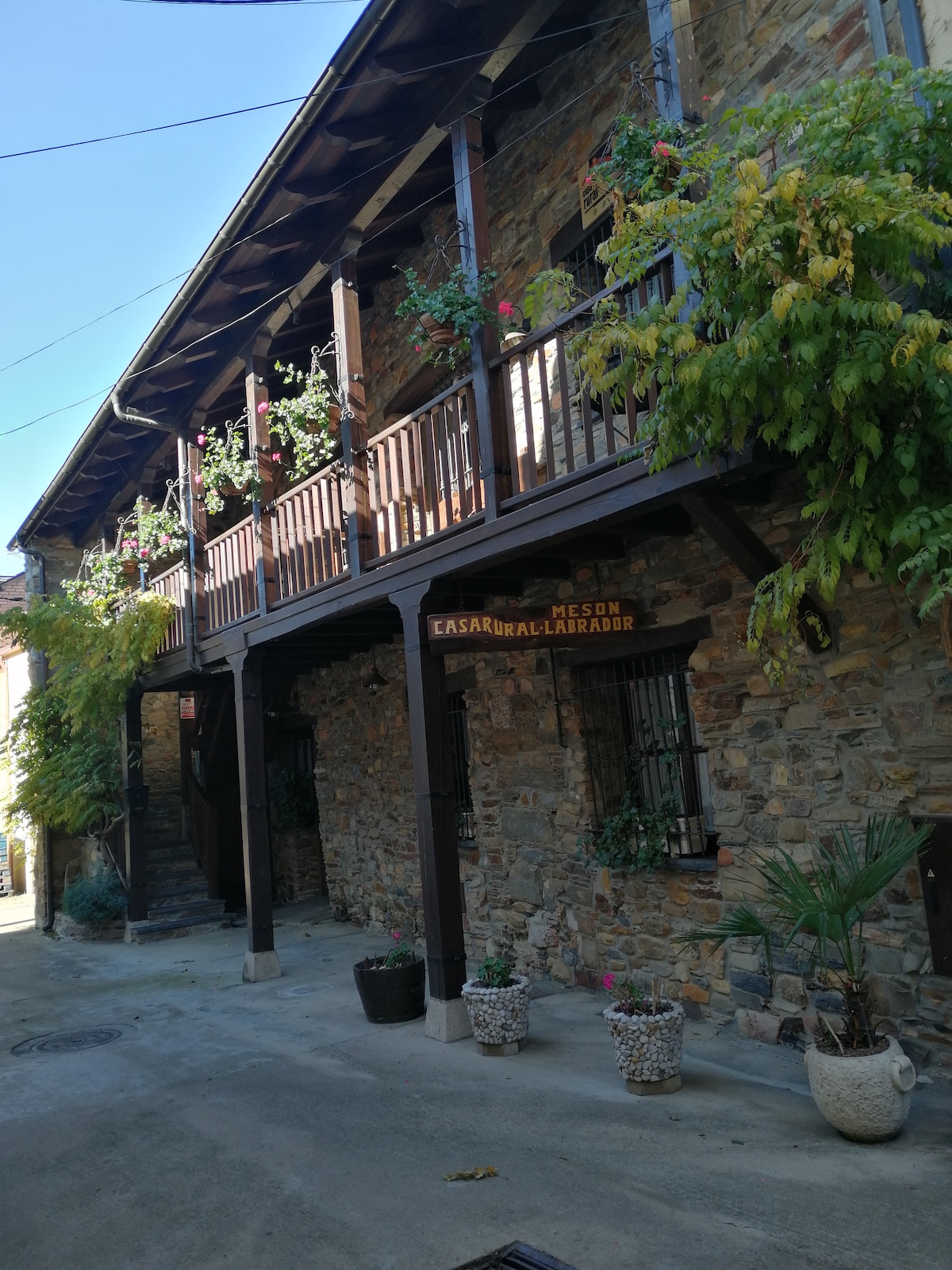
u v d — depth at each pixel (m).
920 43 3.84
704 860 5.62
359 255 8.52
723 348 3.46
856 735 4.73
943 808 4.35
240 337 8.41
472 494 5.79
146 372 8.59
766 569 4.64
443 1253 3.25
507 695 7.31
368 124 6.18
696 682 5.58
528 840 7.16
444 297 5.57
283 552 7.91
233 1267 3.31
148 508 10.54
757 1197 3.41
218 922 11.29
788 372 3.38
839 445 3.36
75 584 11.78
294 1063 5.61
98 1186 4.13
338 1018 6.58
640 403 6.03
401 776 9.19
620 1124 4.20
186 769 13.29
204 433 9.41
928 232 3.09
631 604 5.82
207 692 12.56
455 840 5.96
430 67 5.64
